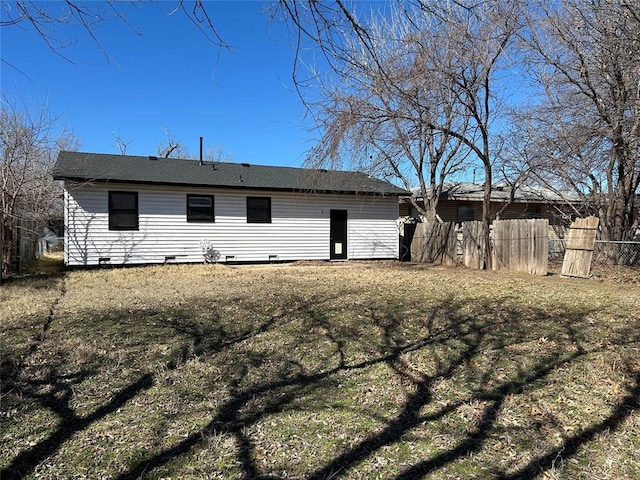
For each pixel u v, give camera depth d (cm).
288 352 461
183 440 278
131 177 1398
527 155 1481
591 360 430
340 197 1725
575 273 1110
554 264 1438
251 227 1578
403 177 1894
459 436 284
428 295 823
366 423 302
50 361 428
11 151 1224
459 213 2078
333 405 331
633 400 336
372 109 980
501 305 710
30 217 1327
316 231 1689
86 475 241
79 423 301
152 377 387
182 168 1612
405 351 464
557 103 1318
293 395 350
